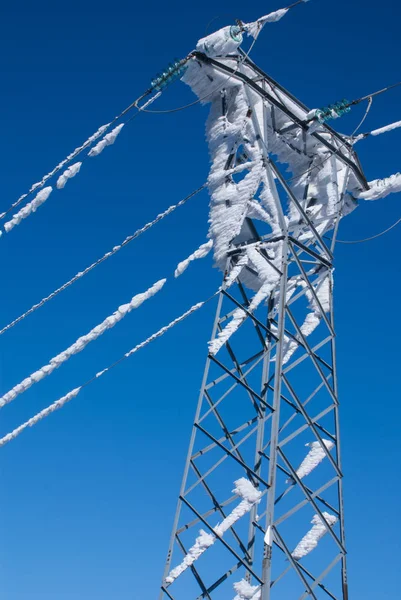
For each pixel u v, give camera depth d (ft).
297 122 89.92
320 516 72.08
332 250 87.40
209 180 84.58
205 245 86.12
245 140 85.05
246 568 65.62
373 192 94.48
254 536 75.66
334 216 90.02
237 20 82.12
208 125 88.53
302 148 93.09
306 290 79.97
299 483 71.67
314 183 93.45
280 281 76.74
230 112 87.15
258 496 67.82
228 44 81.25
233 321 76.02
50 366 80.48
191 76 85.15
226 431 76.79
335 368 80.28
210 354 74.38
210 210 84.64
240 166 82.94
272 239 79.97
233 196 82.69
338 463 76.23
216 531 67.26
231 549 66.39
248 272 84.07
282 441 71.77
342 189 91.76
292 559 68.44
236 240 85.81
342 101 87.61
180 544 69.92
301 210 83.71
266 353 79.82
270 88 89.45
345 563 71.92
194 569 68.39
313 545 74.38
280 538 68.33
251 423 78.07
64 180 81.41
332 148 91.15
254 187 81.35
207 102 89.15
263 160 82.02
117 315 80.53
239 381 72.33
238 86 86.48
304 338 77.61
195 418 72.59
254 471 75.97
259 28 81.66
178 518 69.62
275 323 84.38
